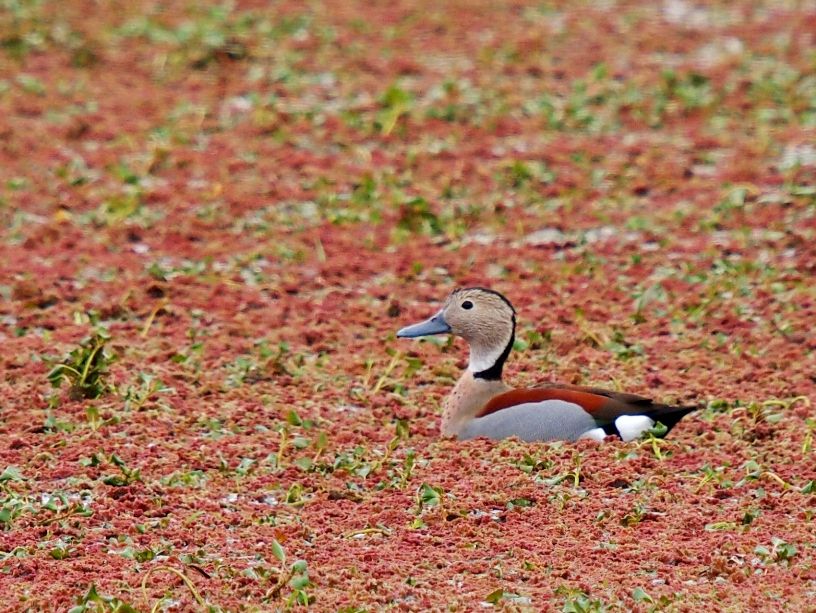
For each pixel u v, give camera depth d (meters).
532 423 13.41
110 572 10.70
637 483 12.40
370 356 16.11
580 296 17.98
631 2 34.09
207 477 12.69
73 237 20.19
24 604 10.07
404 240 20.28
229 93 27.11
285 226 20.81
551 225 20.70
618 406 13.35
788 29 31.19
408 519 11.77
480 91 26.89
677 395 14.73
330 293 18.27
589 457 12.89
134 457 13.09
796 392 14.74
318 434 13.71
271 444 13.44
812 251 19.17
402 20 32.44
